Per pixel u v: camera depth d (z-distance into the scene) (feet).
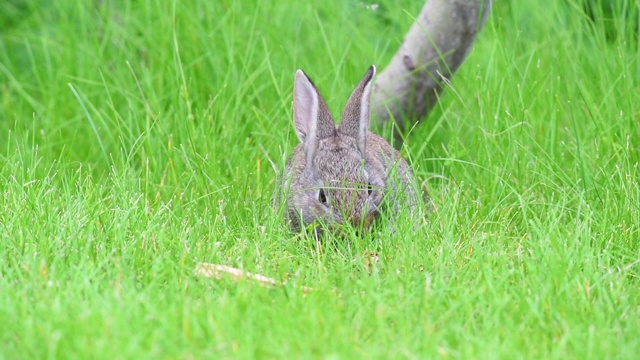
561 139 39.99
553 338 22.65
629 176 33.83
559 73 41.57
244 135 40.78
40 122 43.96
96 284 24.44
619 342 22.43
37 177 37.58
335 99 40.93
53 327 21.83
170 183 37.27
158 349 20.71
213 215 33.32
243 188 36.45
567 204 34.04
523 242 30.14
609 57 41.39
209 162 36.99
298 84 35.86
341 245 30.22
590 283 26.17
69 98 43.96
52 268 25.79
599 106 39.45
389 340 21.95
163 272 26.03
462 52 41.19
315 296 24.39
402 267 27.66
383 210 32.48
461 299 24.41
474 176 37.68
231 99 40.29
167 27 43.68
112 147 41.98
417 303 24.25
